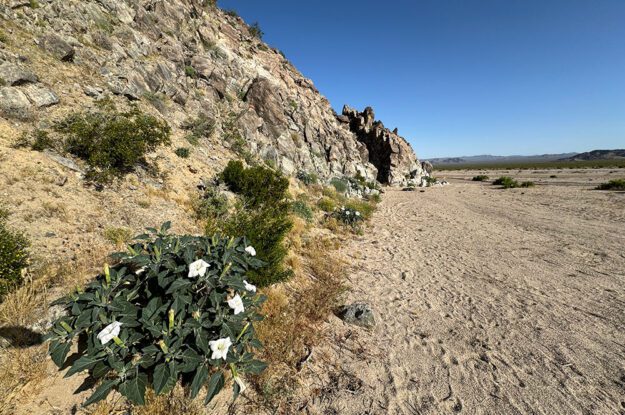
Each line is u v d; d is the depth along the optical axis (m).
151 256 3.30
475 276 8.33
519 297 6.98
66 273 4.09
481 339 5.21
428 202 26.22
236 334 3.05
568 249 11.03
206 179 10.63
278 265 5.55
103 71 11.64
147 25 17.08
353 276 7.73
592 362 4.64
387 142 50.84
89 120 8.12
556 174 56.47
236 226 5.86
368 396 3.70
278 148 22.98
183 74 17.56
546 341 5.18
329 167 34.59
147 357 2.64
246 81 25.23
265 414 3.16
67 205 5.70
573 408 3.72
